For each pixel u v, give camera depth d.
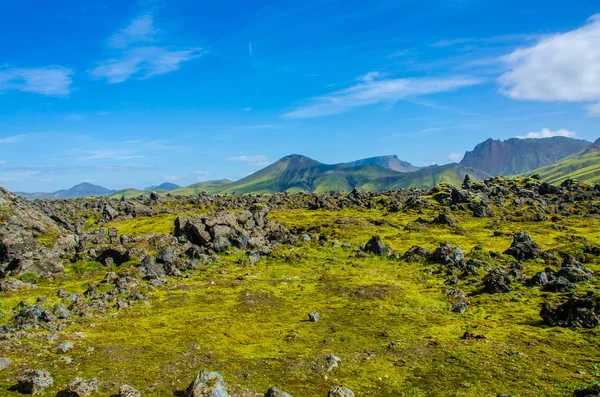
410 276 61.88
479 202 138.62
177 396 24.16
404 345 34.12
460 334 36.78
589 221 112.81
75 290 50.81
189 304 46.25
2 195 97.00
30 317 37.22
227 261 70.75
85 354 30.27
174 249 73.31
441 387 26.34
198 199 196.38
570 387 25.45
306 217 132.38
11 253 59.69
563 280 48.69
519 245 68.25
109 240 81.81
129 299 47.00
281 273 63.66
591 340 33.47
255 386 26.23
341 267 67.94
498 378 27.33
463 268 63.03
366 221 114.62
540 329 37.06
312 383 26.94
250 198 195.50
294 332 37.62
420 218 114.75
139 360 29.70
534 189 168.75
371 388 26.42
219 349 32.94
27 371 26.47
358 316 42.69
